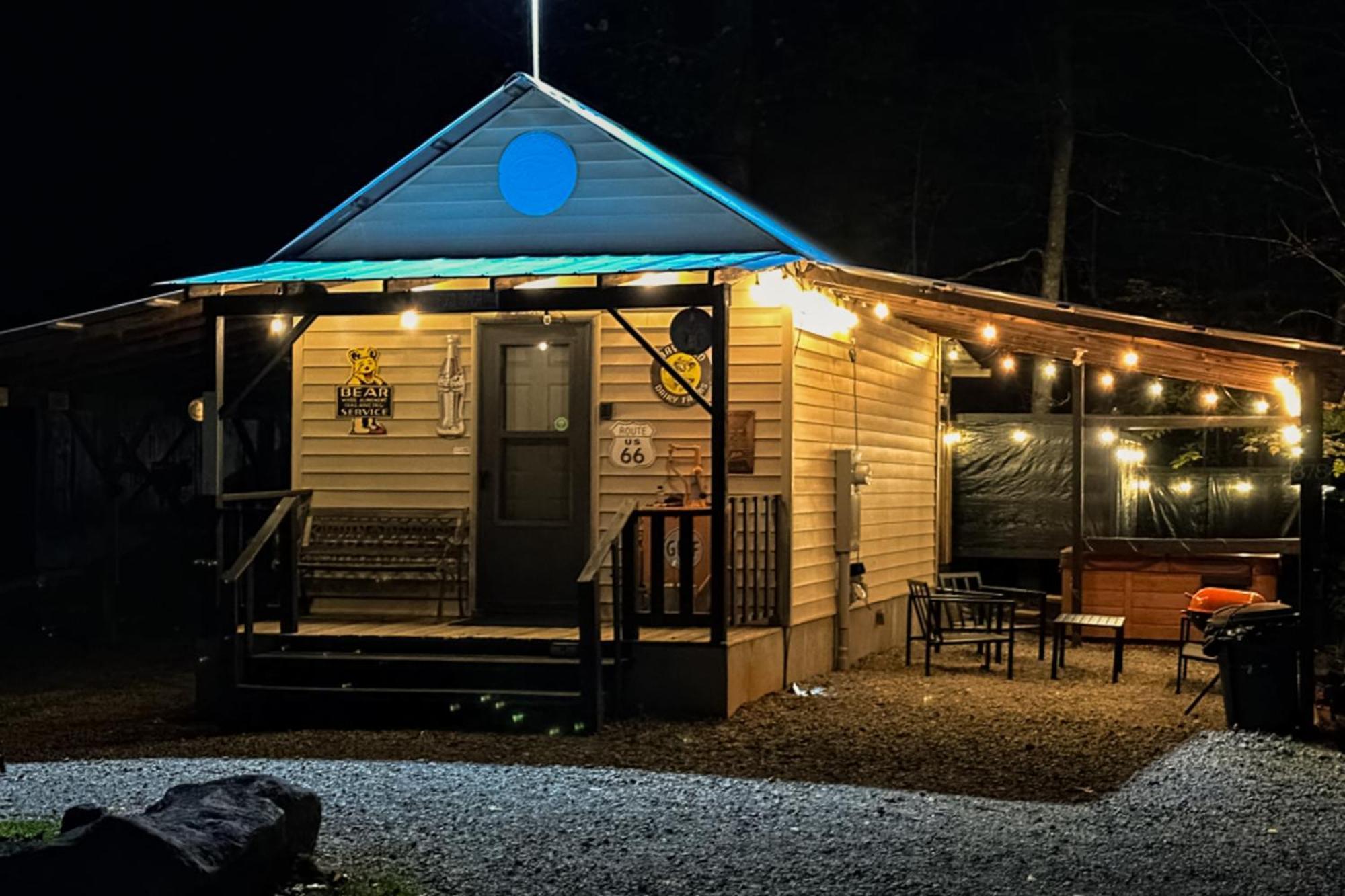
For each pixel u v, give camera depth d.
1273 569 16.09
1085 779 9.13
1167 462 23.25
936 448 17.88
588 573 10.70
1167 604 16.42
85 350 13.65
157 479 18.12
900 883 6.65
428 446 13.29
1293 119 21.30
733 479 12.60
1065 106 23.06
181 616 19.14
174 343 14.11
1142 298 23.09
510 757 9.79
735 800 8.30
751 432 12.55
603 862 6.94
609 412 12.84
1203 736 10.45
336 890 6.38
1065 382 24.61
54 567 19.38
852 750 9.99
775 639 12.35
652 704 11.32
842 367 14.05
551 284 12.69
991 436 19.77
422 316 13.31
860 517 14.49
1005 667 14.28
